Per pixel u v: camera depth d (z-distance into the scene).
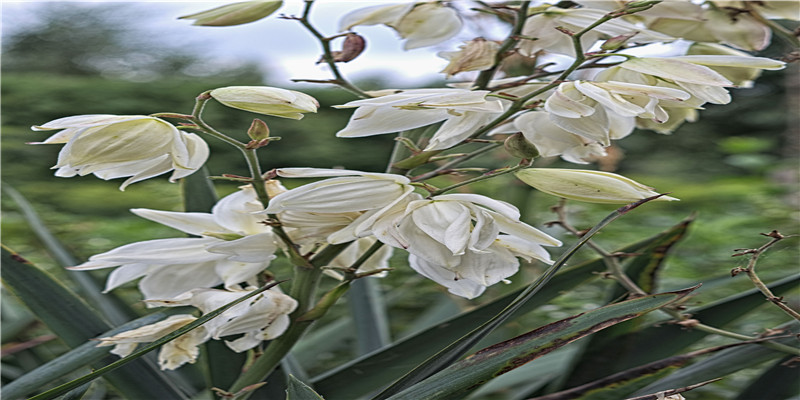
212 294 0.83
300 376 0.94
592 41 0.86
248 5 0.82
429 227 0.79
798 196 3.60
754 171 4.82
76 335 0.90
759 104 5.76
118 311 1.00
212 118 5.93
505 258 0.81
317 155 5.91
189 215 0.85
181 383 0.98
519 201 1.01
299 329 0.84
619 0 0.85
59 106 6.56
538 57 0.89
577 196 0.81
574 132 0.79
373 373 0.93
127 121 0.78
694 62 0.82
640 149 5.78
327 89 6.39
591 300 2.12
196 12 0.82
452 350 0.79
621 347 0.92
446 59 0.86
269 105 0.78
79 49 8.38
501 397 1.00
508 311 0.78
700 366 0.91
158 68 8.30
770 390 0.90
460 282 0.85
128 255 0.83
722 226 3.18
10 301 1.26
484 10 0.86
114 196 4.52
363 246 0.87
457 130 0.82
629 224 3.40
